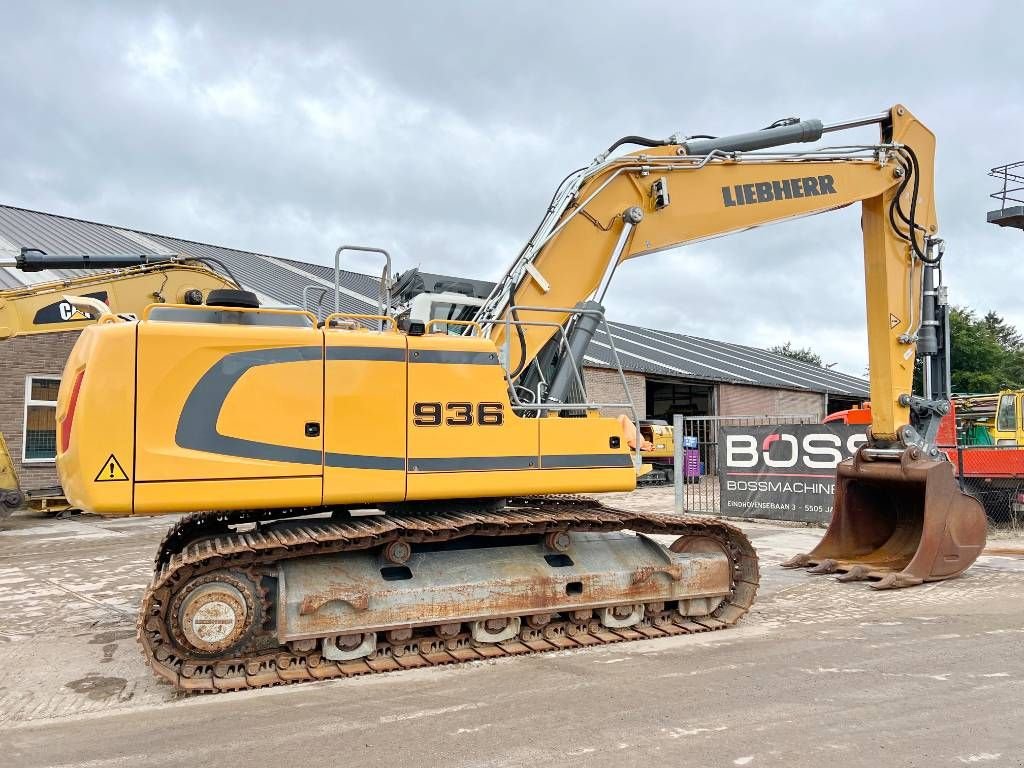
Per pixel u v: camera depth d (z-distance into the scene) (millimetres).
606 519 6102
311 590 5289
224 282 13672
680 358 30156
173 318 5391
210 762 3934
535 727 4305
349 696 4891
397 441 5445
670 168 7297
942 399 8625
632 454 6188
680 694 4820
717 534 6773
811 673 5227
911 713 4449
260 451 5121
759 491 13578
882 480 8641
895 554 8812
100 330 4965
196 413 5012
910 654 5664
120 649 6109
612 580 6141
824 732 4172
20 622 6957
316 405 5273
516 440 5758
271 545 5098
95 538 11984
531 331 6699
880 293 8633
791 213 7910
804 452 13023
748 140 7758
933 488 8188
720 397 28672
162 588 5039
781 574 8766
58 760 3988
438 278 7117
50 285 12422
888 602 7387
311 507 5945
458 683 5117
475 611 5691
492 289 7266
